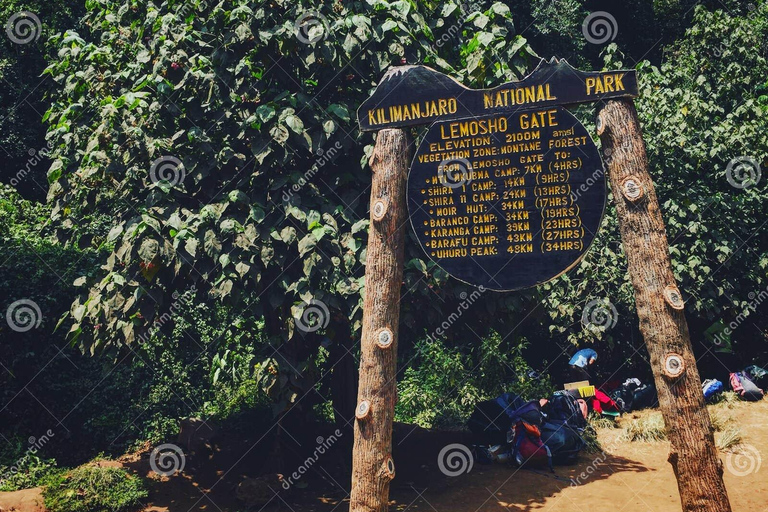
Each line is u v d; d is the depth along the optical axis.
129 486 8.69
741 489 8.44
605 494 8.41
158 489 9.04
